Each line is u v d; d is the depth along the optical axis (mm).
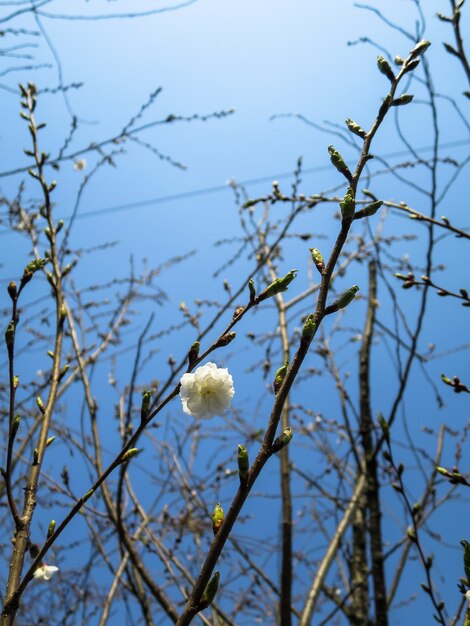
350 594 4078
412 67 2021
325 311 1560
